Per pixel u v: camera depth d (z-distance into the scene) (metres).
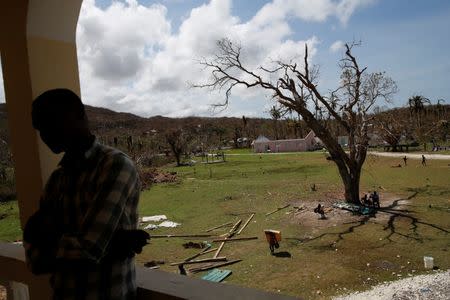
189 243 21.75
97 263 1.25
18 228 26.83
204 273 17.34
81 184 1.31
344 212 25.83
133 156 49.47
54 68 2.36
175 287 1.58
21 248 2.34
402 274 14.95
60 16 2.34
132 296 1.43
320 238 20.70
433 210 24.52
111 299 1.31
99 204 1.22
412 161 50.78
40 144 2.23
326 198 30.88
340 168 28.27
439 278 14.18
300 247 19.52
